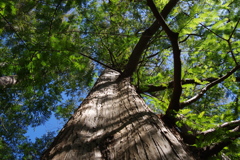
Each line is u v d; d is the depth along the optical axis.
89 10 3.67
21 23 2.99
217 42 2.68
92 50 4.03
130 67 3.71
